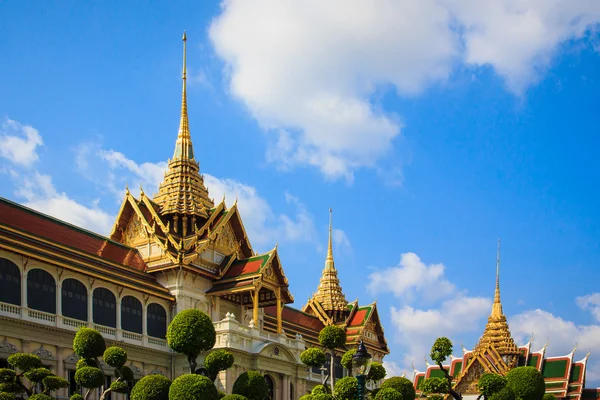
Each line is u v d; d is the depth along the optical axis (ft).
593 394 397.19
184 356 245.24
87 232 249.14
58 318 205.26
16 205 224.53
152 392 152.46
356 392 171.32
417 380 451.94
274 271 278.05
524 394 220.43
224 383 236.43
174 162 292.40
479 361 373.40
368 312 384.88
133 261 259.39
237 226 290.15
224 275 272.92
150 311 244.83
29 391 154.71
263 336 261.24
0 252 192.75
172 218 275.18
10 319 190.60
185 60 315.78
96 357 167.63
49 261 205.16
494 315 431.84
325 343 189.98
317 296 396.16
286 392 261.65
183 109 307.17
